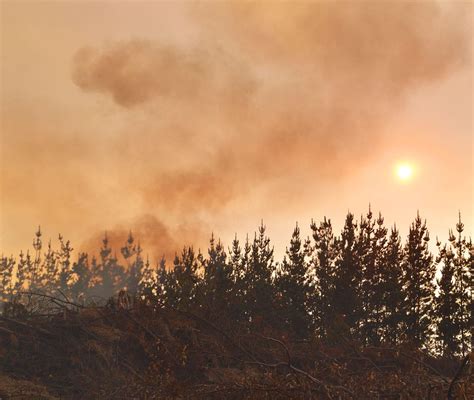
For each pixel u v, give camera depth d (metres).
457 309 25.84
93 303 16.20
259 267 32.12
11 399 11.78
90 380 13.09
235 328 16.84
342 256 30.05
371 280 28.86
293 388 12.20
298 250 31.56
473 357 10.73
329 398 11.84
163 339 14.74
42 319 15.24
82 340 14.28
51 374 13.48
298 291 30.31
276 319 28.38
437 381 12.98
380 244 29.62
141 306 15.59
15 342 13.91
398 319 27.42
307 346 16.56
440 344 25.64
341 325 20.95
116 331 14.74
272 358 15.61
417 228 28.08
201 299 19.06
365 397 12.30
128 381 13.04
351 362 15.62
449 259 26.45
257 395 12.13
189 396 12.39
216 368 14.27
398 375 13.50
